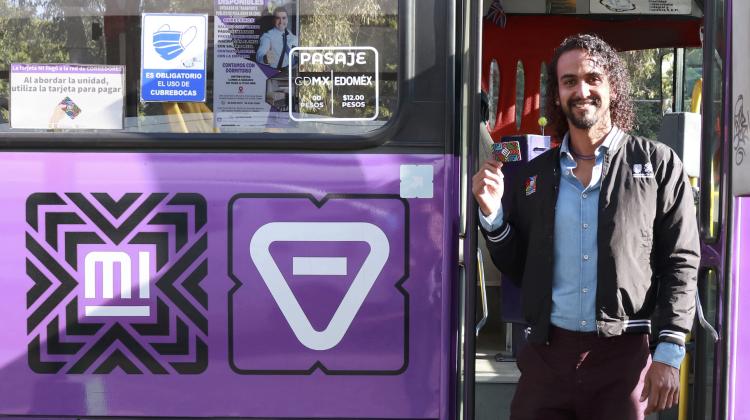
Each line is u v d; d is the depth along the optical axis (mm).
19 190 2820
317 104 2840
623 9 4852
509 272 2738
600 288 2459
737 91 2727
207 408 2846
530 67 5195
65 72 2854
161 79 2852
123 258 2820
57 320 2832
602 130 2549
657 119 4898
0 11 2855
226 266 2820
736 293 2785
